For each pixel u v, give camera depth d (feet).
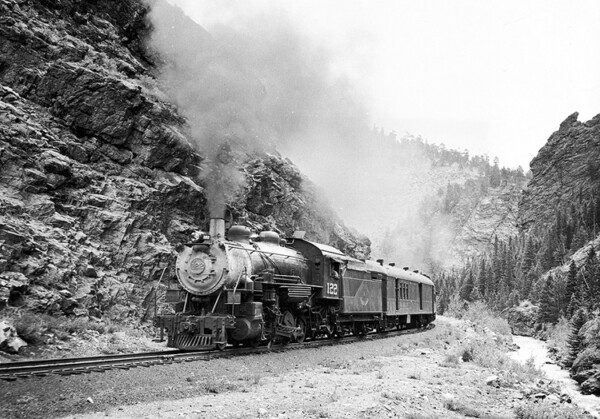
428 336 89.40
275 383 36.32
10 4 70.44
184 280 50.55
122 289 63.67
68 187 65.77
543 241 392.68
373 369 46.50
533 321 203.82
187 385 33.04
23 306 50.88
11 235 52.65
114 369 34.96
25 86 68.69
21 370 32.55
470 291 345.92
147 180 75.41
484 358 60.34
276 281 55.57
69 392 28.43
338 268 70.44
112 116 73.87
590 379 63.46
